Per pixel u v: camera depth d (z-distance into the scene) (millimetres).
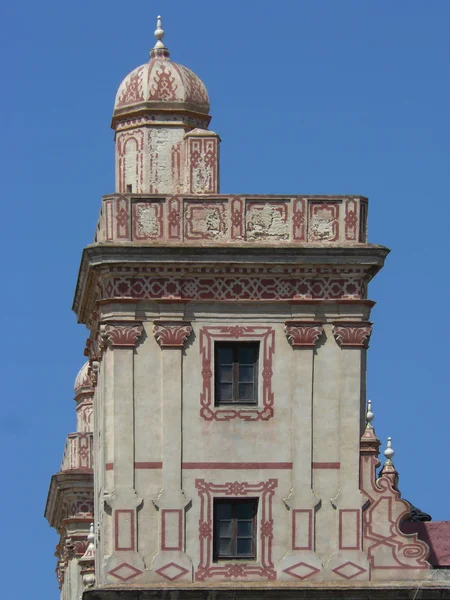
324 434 74062
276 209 74688
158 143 76938
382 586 73062
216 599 72500
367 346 74500
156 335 73812
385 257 74438
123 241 73938
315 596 72875
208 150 76000
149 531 73125
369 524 73688
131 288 73938
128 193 74625
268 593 72688
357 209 74750
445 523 75312
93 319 77688
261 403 74000
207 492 73438
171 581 72812
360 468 73938
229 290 74125
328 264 74125
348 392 74125
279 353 74188
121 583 72688
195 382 73875
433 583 73375
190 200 74500
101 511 74188
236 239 74438
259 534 73375
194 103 77375
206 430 73750
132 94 77312
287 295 74250
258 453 73750
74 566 98000
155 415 73688
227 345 74250
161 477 73438
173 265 73750
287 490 73688
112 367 73688
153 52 78625
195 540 73188
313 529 73500
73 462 98750
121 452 73375
